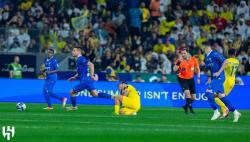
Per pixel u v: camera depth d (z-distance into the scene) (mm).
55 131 34594
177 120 44344
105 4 81625
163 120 44062
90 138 31688
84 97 65688
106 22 79562
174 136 33000
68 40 73938
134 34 79312
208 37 79312
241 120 46094
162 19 80688
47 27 77000
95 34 77188
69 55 71688
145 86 65625
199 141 31109
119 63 71250
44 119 43031
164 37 79188
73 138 31594
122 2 81500
